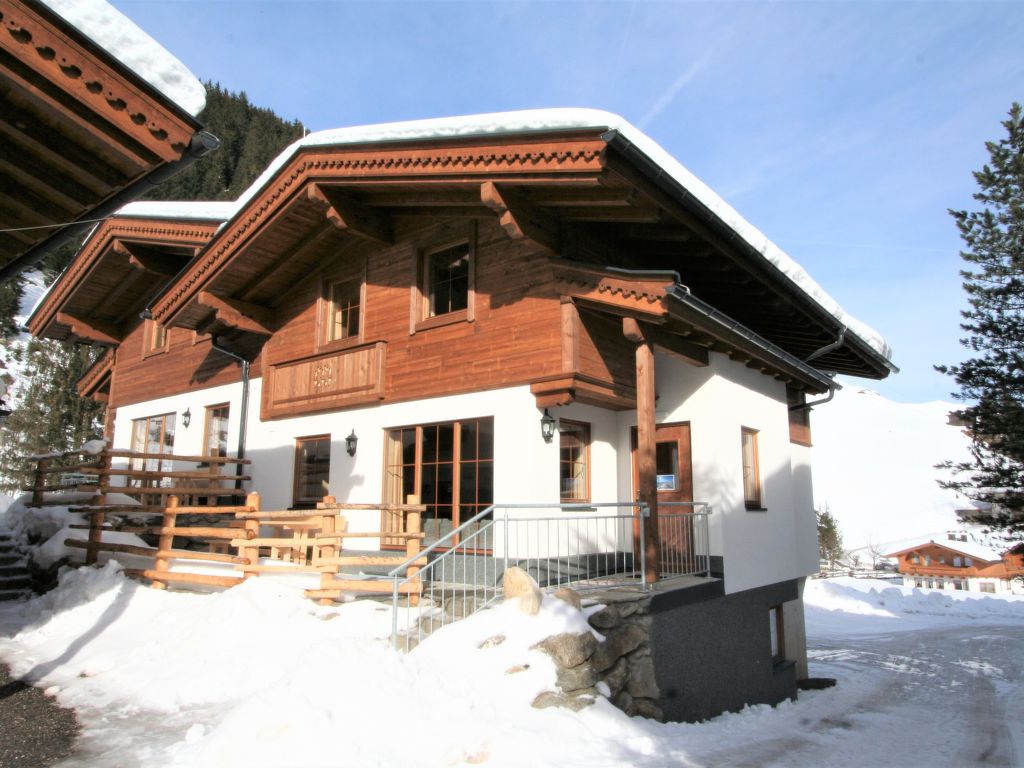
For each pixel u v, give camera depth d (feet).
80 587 33.40
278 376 41.86
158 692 21.74
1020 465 69.62
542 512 29.25
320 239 37.63
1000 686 40.47
